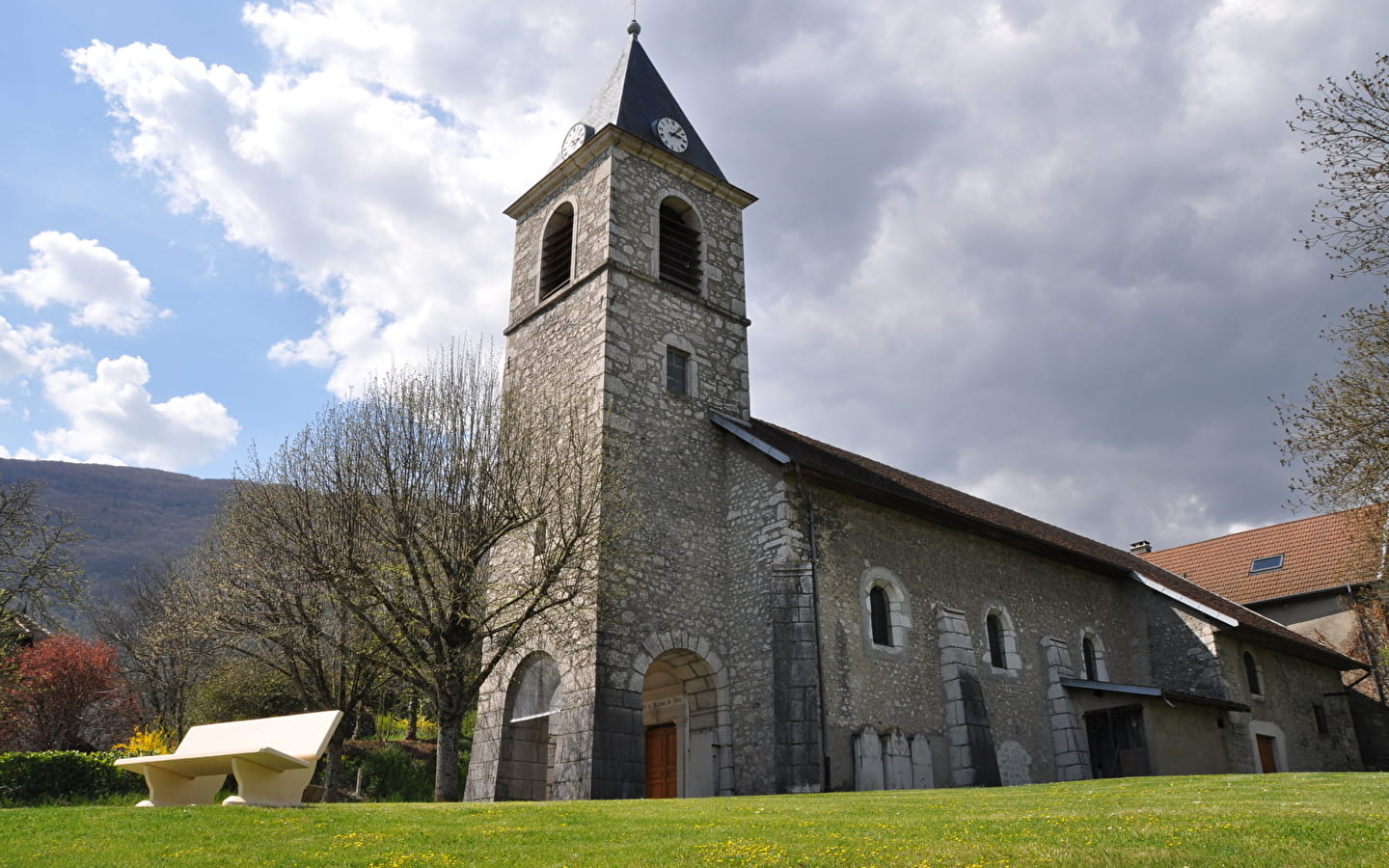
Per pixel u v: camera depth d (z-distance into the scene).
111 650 33.25
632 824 9.15
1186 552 37.00
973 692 18.77
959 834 8.16
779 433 21.91
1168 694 20.52
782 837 8.12
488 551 18.38
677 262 21.28
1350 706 29.38
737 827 8.81
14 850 7.38
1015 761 19.88
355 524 16.97
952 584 20.42
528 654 17.91
